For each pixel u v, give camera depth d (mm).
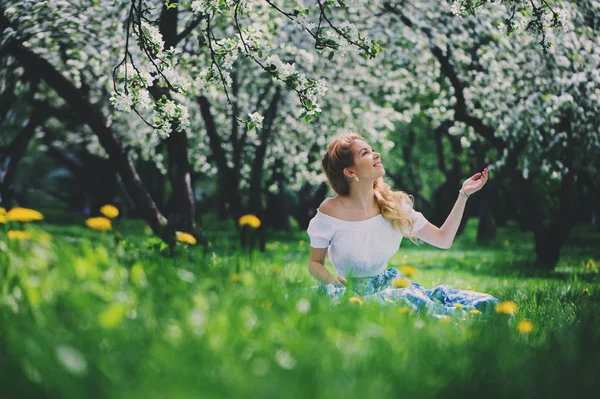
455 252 20516
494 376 2461
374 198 4863
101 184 29500
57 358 2182
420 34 12320
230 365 2375
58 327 2549
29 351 2271
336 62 14469
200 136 18500
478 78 12555
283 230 31672
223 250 4707
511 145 12938
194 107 17000
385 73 15305
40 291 2916
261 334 2723
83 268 3152
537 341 3410
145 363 2322
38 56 9625
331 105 16109
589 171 13250
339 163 4781
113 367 2256
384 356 2611
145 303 2959
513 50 11531
